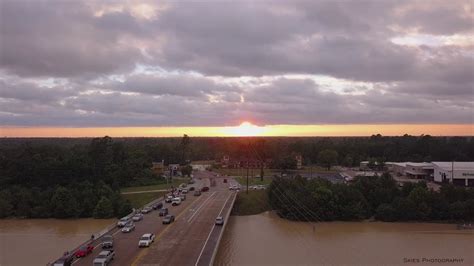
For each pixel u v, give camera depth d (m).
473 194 142.25
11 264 88.38
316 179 154.88
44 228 125.81
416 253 99.12
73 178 167.88
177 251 78.69
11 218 140.38
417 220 135.50
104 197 142.25
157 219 111.19
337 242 108.50
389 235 117.75
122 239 88.38
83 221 136.38
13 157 179.62
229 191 171.38
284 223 132.38
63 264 70.12
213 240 87.19
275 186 149.12
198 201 144.12
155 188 181.88
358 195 140.88
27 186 162.50
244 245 104.44
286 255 96.12
